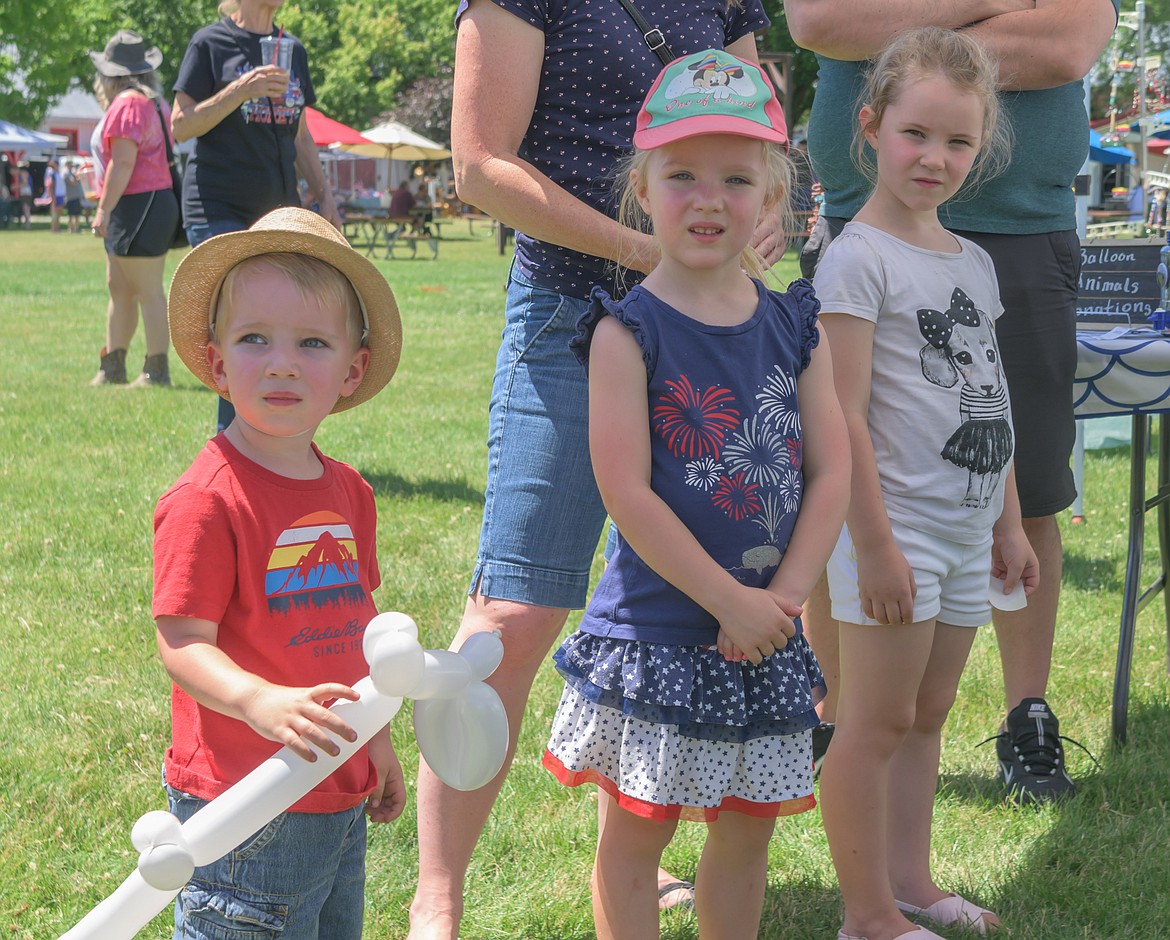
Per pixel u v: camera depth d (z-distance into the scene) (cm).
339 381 188
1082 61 280
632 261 234
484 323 1333
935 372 241
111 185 810
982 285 252
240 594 177
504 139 240
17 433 683
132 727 331
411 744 322
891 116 243
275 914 180
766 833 211
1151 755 330
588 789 308
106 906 151
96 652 381
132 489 571
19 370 913
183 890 182
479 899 261
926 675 254
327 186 609
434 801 238
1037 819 296
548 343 244
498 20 238
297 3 5238
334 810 182
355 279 190
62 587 440
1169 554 374
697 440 197
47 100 4250
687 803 199
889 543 233
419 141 3612
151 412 748
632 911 211
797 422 205
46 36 4094
